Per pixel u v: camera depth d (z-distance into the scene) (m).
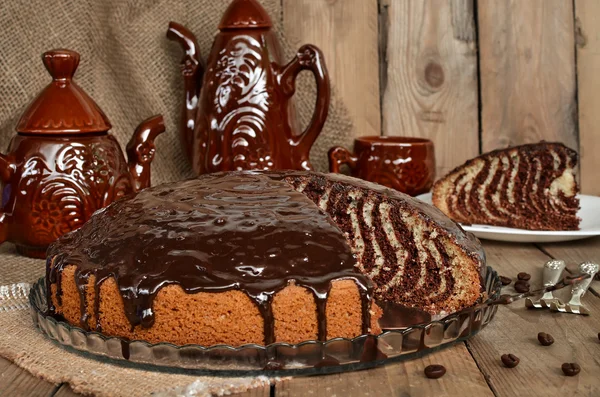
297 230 0.97
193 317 0.94
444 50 1.38
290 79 1.24
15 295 1.07
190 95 1.28
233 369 0.93
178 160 1.32
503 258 1.19
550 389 0.92
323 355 0.93
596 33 1.36
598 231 1.20
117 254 0.97
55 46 1.29
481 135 1.39
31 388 0.94
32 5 1.27
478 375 0.94
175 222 0.98
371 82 1.38
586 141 1.38
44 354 0.96
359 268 0.99
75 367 0.94
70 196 1.15
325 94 1.24
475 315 0.97
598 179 1.38
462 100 1.38
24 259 1.18
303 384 0.93
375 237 1.04
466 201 1.26
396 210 1.03
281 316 0.95
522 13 1.37
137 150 1.20
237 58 1.23
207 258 0.95
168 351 0.93
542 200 1.24
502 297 0.98
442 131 1.39
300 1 1.37
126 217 1.01
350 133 1.35
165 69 1.31
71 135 1.16
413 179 1.28
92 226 1.03
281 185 1.04
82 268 0.98
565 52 1.37
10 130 1.27
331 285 0.95
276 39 1.26
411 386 0.93
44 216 1.15
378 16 1.37
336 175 1.08
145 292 0.94
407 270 1.03
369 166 1.28
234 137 1.23
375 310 0.97
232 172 1.08
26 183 1.15
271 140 1.23
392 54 1.38
